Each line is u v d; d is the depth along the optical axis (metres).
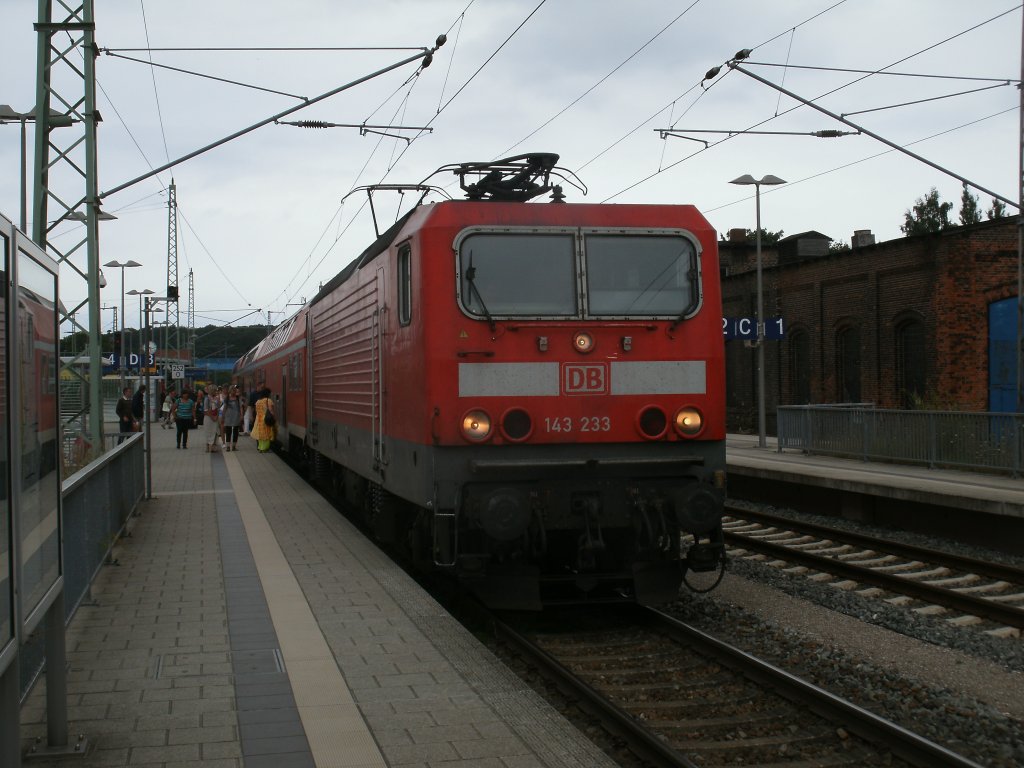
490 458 7.66
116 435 17.91
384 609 7.71
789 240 35.12
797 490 16.44
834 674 6.71
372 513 11.49
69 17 15.65
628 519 7.86
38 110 15.47
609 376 7.87
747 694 6.30
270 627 7.14
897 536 13.59
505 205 8.02
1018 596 9.64
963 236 23.55
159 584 8.74
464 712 5.25
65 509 6.68
